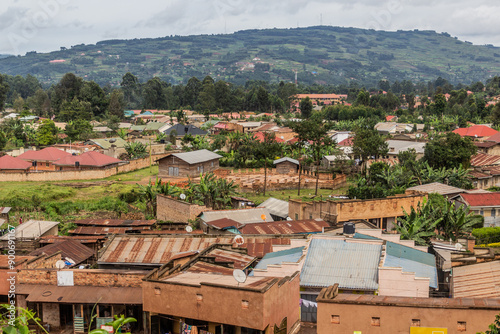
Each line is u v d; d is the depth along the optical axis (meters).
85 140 144.88
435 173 86.75
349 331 25.58
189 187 75.12
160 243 42.25
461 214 51.78
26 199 77.44
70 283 33.53
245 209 60.38
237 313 26.83
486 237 59.56
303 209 62.31
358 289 32.28
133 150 123.56
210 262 35.69
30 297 32.25
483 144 125.12
